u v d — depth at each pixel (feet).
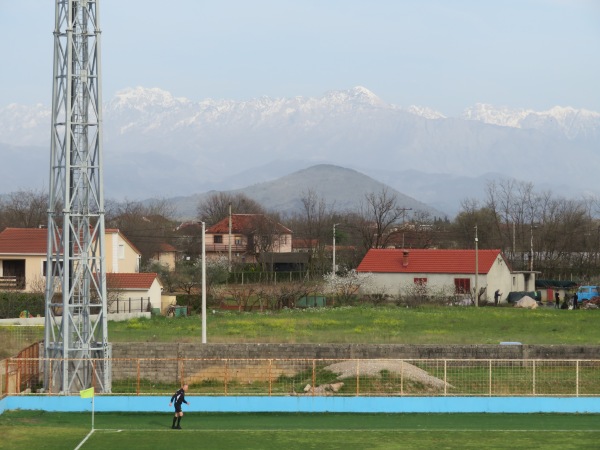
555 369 401.08
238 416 355.36
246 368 413.80
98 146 376.48
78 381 376.89
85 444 302.45
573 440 313.94
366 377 383.45
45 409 357.20
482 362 413.18
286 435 320.09
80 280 395.55
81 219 396.57
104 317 383.65
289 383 400.88
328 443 307.37
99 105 375.04
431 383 380.58
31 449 294.25
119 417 351.25
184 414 358.02
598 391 375.25
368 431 327.88
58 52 373.40
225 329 531.91
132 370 422.82
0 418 340.39
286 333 512.22
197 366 418.92
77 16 372.38
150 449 296.30
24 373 382.42
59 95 376.48
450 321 589.73
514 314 637.71
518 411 361.10
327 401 361.30
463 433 325.21
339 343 445.37
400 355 424.87
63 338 373.61
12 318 549.13
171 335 497.87
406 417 353.51
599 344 461.37
